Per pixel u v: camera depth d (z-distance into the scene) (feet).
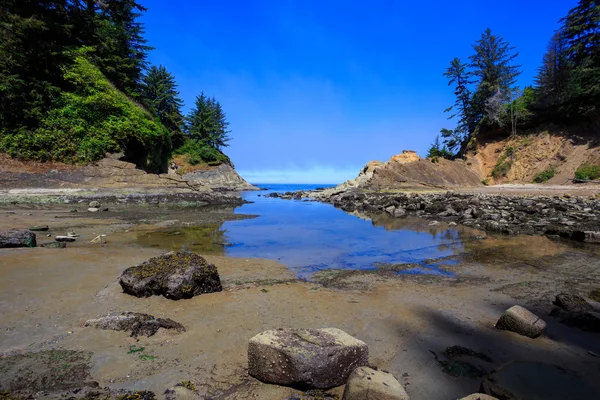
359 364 9.80
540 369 9.96
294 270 21.99
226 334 11.89
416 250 28.55
